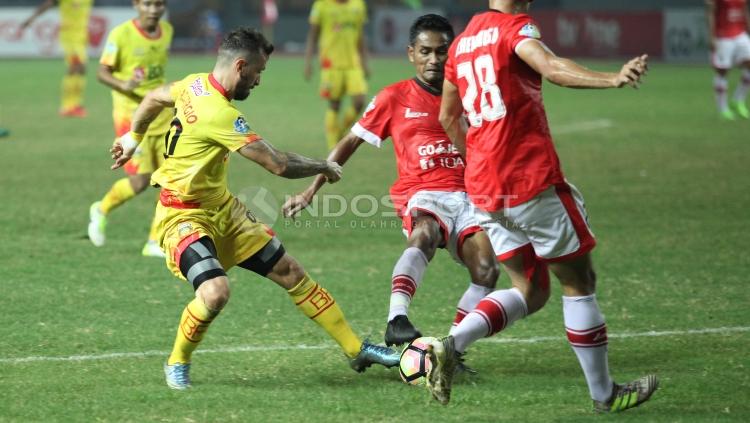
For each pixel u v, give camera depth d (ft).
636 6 466.29
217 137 55.77
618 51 411.34
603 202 124.57
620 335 69.26
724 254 96.17
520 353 65.26
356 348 60.39
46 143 177.47
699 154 165.17
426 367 50.03
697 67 378.53
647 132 196.65
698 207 120.98
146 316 73.87
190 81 58.13
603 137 189.57
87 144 176.45
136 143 63.21
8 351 64.54
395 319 57.93
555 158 51.06
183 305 77.25
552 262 51.85
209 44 463.42
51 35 419.54
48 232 105.60
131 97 99.40
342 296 80.79
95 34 422.00
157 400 54.75
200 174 57.06
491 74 50.47
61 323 71.56
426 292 82.58
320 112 235.20
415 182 65.72
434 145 65.31
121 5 464.24
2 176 141.69
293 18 492.54
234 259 59.67
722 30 216.33
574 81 46.70
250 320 72.95
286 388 57.47
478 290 62.23
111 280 85.15
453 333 51.80
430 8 474.08
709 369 61.00
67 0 218.38
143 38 98.94
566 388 57.47
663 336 68.85
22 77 322.75
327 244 101.91
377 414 52.80
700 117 223.30
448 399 49.32
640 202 124.36
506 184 50.83
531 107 50.62
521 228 51.85
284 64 402.93
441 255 96.89
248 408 53.62
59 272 87.86
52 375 59.47
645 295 80.89
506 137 50.57
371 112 66.69
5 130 182.70
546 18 415.23
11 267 89.51
